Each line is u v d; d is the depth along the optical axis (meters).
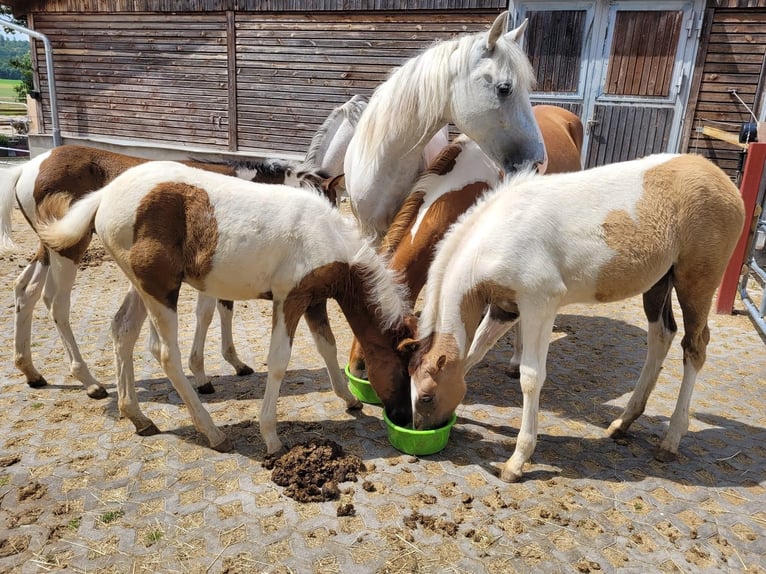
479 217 2.65
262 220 2.58
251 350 4.12
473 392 3.58
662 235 2.58
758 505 2.54
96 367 3.71
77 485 2.54
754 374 3.87
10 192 3.31
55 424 3.03
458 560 2.16
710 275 2.69
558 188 2.60
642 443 3.02
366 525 2.33
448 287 2.60
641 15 6.96
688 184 2.61
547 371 3.89
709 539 2.31
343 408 3.31
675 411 2.86
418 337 2.71
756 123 6.29
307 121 9.27
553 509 2.46
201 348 3.36
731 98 6.88
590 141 7.58
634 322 4.84
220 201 2.59
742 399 3.52
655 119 7.23
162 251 2.55
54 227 2.67
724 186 2.64
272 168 3.99
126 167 3.41
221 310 3.53
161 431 3.00
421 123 3.27
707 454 2.92
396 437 2.85
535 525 2.36
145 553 2.16
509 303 2.67
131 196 2.54
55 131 10.90
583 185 2.61
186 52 9.77
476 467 2.75
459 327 2.62
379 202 3.59
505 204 2.58
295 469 2.60
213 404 3.31
